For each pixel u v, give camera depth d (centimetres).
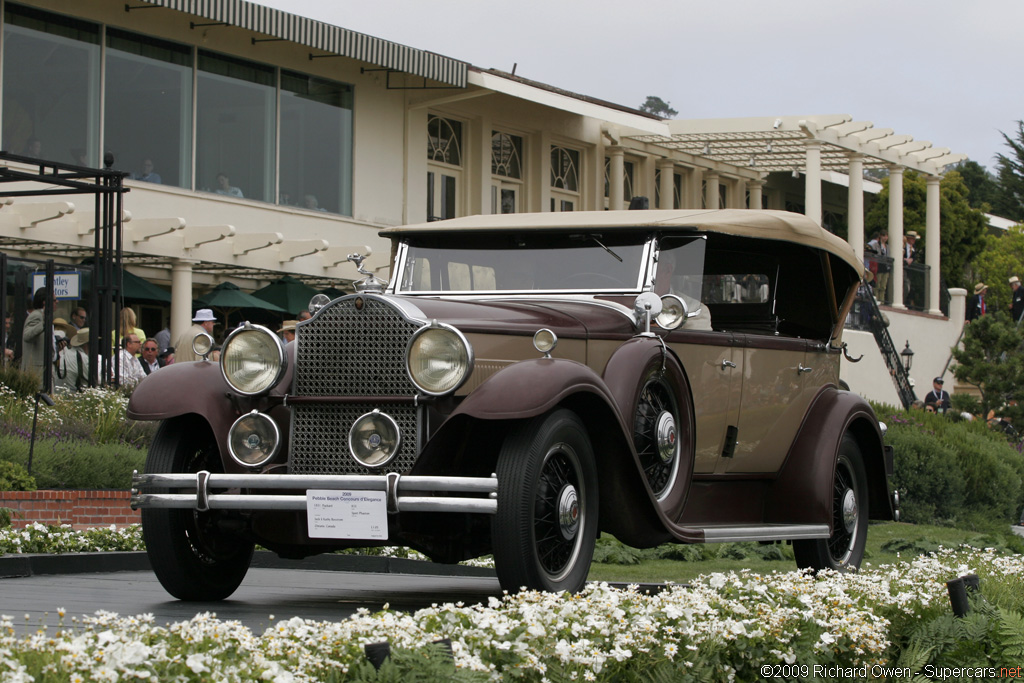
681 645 438
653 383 638
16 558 786
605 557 1060
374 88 2161
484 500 528
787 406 771
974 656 506
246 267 1809
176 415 592
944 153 2905
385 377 565
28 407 1229
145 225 1644
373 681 352
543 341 568
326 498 542
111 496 1084
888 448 879
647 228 696
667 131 2492
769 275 838
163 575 614
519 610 439
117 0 1745
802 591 540
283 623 409
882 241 2941
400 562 948
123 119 1766
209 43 1881
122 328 1515
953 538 1412
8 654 335
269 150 1984
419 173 2250
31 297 1366
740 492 753
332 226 2075
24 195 1377
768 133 2483
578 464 571
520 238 719
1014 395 2414
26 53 1644
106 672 327
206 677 339
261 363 580
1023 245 4191
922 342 2848
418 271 733
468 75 2103
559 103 2245
